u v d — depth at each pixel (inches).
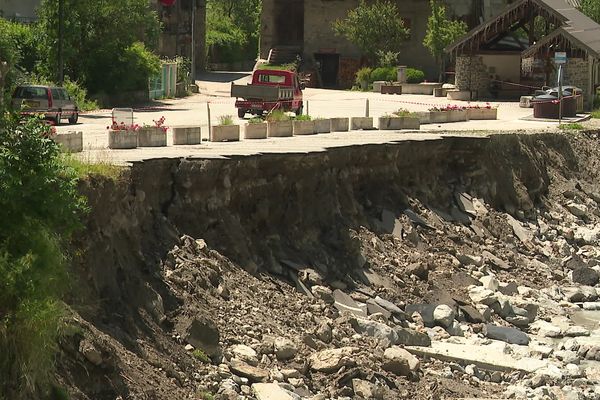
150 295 1577.3
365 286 2132.1
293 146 2418.8
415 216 2559.1
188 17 6712.6
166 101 4820.4
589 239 3019.2
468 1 6240.2
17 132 1230.9
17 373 1124.5
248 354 1596.9
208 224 1921.8
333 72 6461.6
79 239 1460.4
